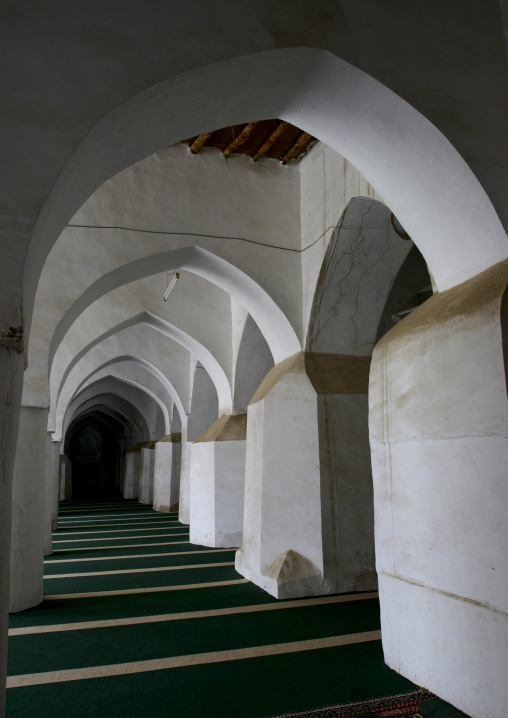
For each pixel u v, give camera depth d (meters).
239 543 8.82
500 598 2.64
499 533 2.67
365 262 5.79
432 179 3.18
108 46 2.28
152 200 5.98
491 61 3.13
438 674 3.07
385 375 3.70
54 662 3.85
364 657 3.78
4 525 1.88
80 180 2.56
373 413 3.83
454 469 2.99
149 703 3.19
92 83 2.24
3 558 1.87
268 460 5.86
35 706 3.17
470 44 3.09
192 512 9.43
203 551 8.42
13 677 3.59
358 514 5.77
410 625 3.35
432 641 3.13
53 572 7.03
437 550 3.10
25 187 2.07
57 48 2.19
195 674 3.59
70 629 4.61
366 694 3.17
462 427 2.92
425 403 3.24
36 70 2.15
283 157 6.40
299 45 2.64
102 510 16.30
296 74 2.91
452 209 3.19
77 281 5.76
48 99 2.16
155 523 12.43
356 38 2.80
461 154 2.95
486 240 3.09
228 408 9.41
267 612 4.94
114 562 7.66
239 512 8.91
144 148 2.96
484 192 2.96
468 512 2.87
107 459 27.16
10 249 2.02
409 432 3.38
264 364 9.23
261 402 6.03
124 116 2.41
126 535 10.47
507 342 2.69
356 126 3.26
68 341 8.77
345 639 4.18
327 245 5.60
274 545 5.78
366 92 2.96
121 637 4.36
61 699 3.26
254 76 2.77
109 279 6.11
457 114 2.98
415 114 2.92
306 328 6.11
